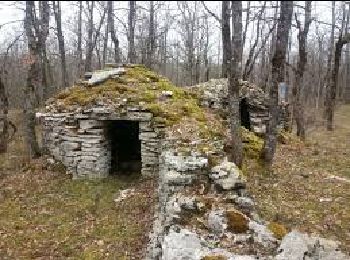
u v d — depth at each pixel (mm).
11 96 26781
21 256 8125
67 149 11711
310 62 41562
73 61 34969
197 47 38406
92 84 12305
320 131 22297
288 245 6238
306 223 8078
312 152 14078
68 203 10336
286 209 8703
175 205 7273
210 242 6355
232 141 10016
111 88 11922
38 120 19906
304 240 6484
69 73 35062
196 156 8844
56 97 12586
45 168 12242
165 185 8203
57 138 12078
